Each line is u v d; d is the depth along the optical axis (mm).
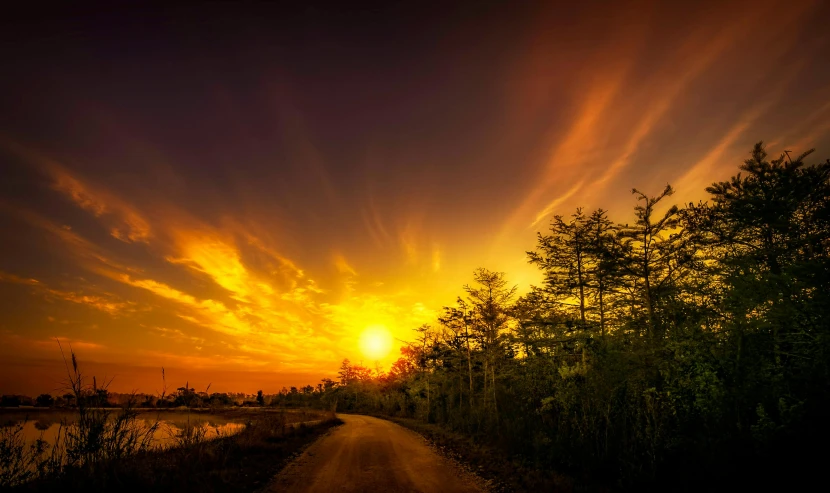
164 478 9688
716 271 13656
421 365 41562
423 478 11594
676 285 16594
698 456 9477
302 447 18031
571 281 23266
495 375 28453
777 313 9703
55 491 8352
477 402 31406
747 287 10922
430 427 29656
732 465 8555
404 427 31500
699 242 17281
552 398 16156
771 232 14289
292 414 44531
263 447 15664
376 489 10289
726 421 9781
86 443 9414
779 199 14531
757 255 12906
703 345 11383
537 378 19422
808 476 7480
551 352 20703
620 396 12727
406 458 15109
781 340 9883
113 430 10156
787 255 12555
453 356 35719
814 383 8445
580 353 16312
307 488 10344
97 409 10016
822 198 13391
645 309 18328
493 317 28031
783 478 7746
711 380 10641
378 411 60344
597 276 21859
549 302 24000
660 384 12281
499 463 13477
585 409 13328
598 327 20859
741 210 15312
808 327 9359
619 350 13195
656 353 12531
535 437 14117
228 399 70000
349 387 77938
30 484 8602
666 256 18828
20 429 9008
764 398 9508
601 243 21578
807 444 7762
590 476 10789
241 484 10430
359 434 24734
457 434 23328
